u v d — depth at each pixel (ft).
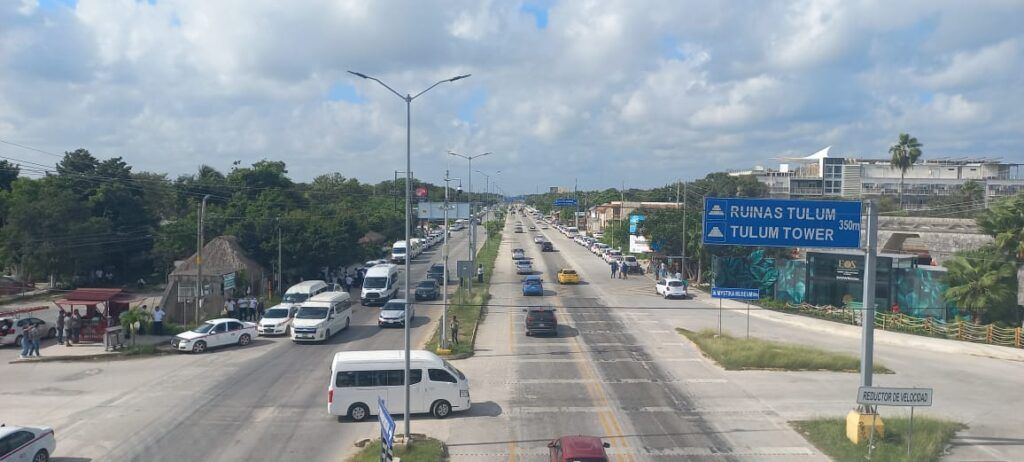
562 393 87.76
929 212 308.40
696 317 152.76
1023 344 126.21
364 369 76.84
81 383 93.30
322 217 222.07
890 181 495.00
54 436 66.85
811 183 522.06
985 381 99.14
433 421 76.18
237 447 67.41
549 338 126.62
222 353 114.42
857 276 160.45
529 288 184.03
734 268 192.75
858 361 104.32
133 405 82.33
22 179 210.18
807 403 84.07
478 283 208.54
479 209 589.32
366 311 162.40
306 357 110.63
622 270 227.81
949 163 527.81
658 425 74.69
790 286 176.04
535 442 68.85
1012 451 68.54
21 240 184.34
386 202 399.85
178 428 73.51
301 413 79.36
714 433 72.08
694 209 236.02
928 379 99.66
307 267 195.72
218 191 271.69
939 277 146.82
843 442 68.59
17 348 118.42
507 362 106.01
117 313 132.05
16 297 181.78
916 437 69.77
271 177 277.03
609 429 73.20
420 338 126.72
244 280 161.27
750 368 102.47
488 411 79.92
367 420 76.74
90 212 201.87
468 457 64.54
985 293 131.34
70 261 192.13
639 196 595.47
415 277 229.86
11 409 80.33
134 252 219.41
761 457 65.00
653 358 109.19
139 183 241.14
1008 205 134.72
